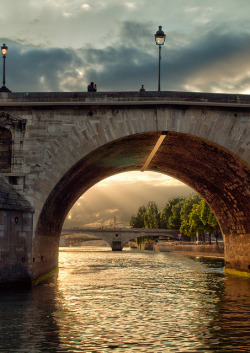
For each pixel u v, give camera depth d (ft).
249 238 136.56
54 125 104.47
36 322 67.15
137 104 103.65
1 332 60.90
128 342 56.13
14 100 103.50
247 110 106.42
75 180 121.90
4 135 105.81
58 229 146.61
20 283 100.27
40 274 116.26
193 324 66.44
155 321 68.44
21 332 60.90
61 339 57.41
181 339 57.67
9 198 98.68
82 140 104.17
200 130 105.40
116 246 548.72
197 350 52.85
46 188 102.99
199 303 86.07
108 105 104.27
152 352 51.90
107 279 134.72
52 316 71.72
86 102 102.73
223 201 146.10
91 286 113.80
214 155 115.34
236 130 106.01
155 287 112.98
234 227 149.48
